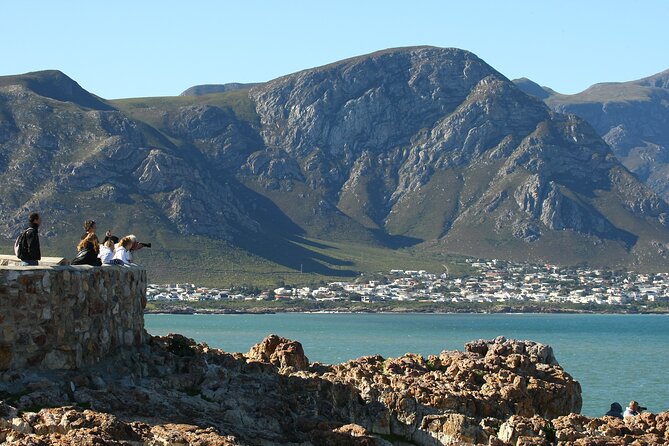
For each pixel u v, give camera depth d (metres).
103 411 31.69
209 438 29.53
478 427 41.38
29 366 32.84
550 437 42.09
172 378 37.56
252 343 166.62
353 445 35.62
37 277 33.00
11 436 26.64
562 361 150.50
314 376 43.53
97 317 35.59
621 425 44.38
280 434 35.09
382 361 54.44
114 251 41.75
